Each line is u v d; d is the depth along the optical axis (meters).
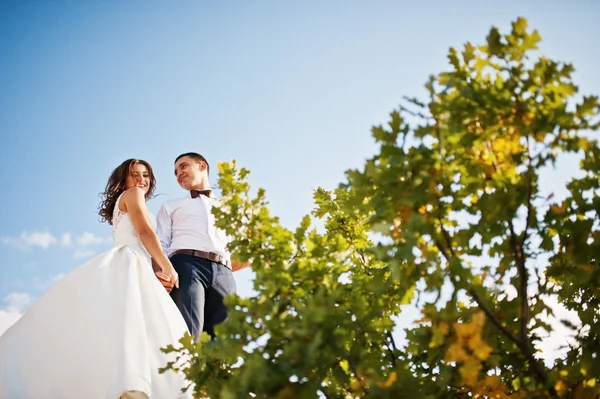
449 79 2.00
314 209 2.92
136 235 3.52
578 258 2.08
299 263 2.03
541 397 1.95
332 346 1.88
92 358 2.93
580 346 2.15
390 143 1.94
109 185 3.86
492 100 1.95
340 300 2.05
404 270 1.95
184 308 3.65
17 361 2.96
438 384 2.05
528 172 1.98
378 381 1.90
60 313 3.08
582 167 2.11
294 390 1.88
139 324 2.98
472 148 2.06
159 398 2.85
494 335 2.05
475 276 2.00
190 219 3.96
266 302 1.90
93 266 3.24
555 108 1.95
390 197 1.95
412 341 2.15
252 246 2.13
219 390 2.00
